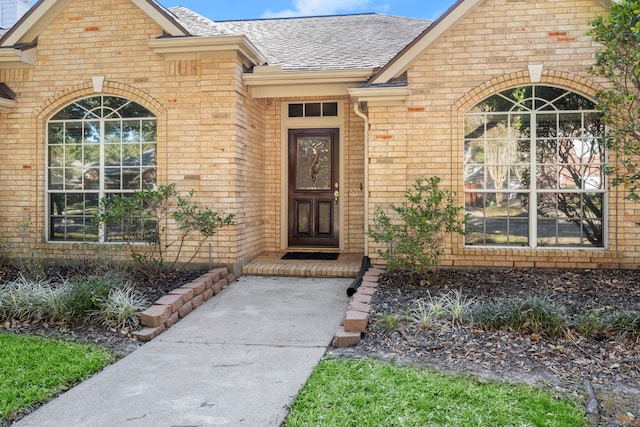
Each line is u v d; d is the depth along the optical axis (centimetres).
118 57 790
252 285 731
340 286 723
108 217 674
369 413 324
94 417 327
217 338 504
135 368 421
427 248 705
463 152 753
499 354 434
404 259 671
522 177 753
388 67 757
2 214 823
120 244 751
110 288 580
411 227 677
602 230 741
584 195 743
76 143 818
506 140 754
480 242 761
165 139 782
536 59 734
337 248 977
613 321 484
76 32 800
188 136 777
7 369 401
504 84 741
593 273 704
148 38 781
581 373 394
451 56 750
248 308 613
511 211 757
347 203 962
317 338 502
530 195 749
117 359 445
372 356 441
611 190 728
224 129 768
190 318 573
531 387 366
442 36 750
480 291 623
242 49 767
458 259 757
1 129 823
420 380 377
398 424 309
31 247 800
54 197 826
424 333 487
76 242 808
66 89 804
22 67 813
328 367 411
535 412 325
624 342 456
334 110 966
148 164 801
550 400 343
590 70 595
